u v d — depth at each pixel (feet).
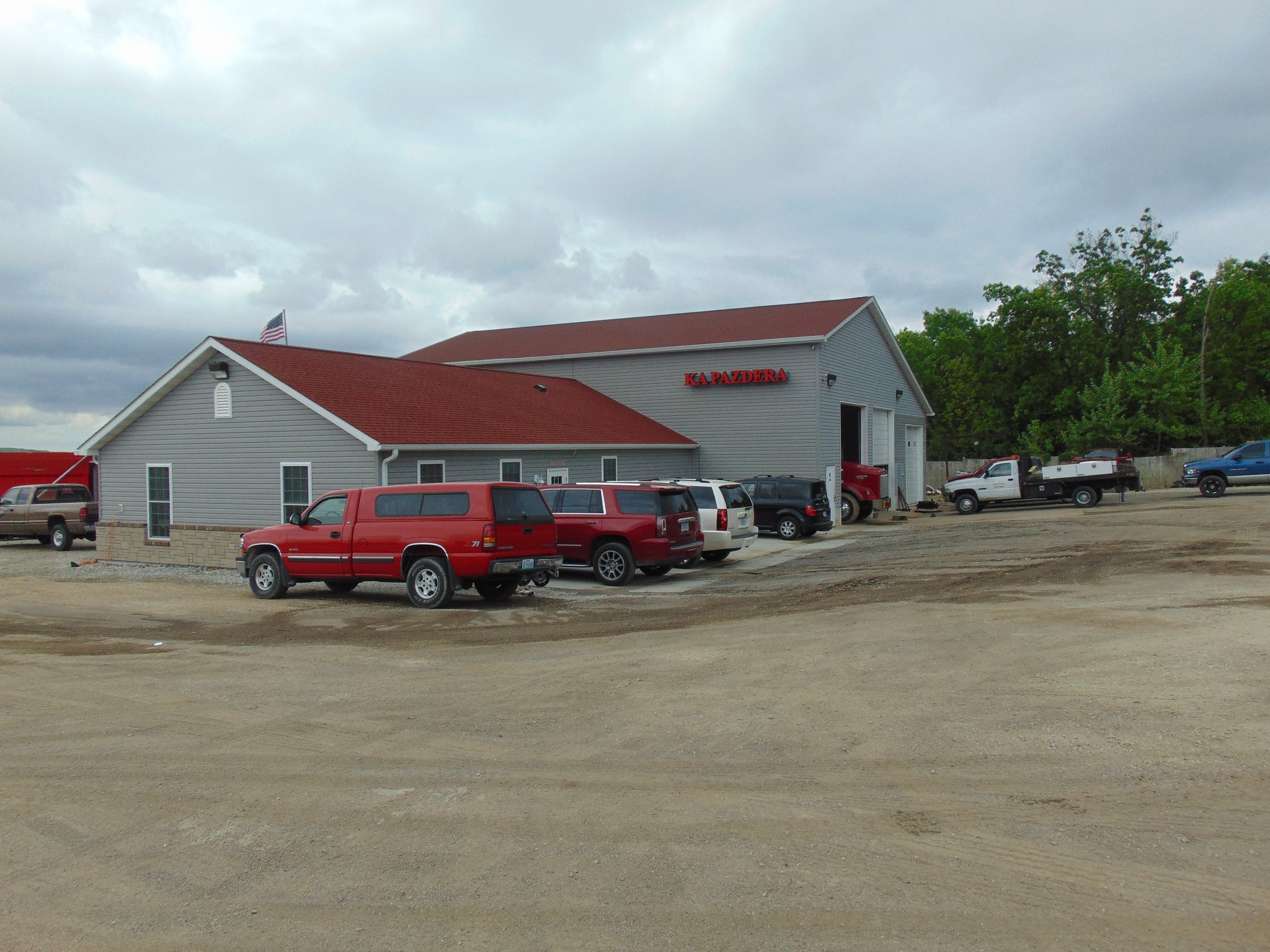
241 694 27.17
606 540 53.01
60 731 23.47
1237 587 39.40
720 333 103.76
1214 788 17.13
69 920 13.41
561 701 25.32
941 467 152.97
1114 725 20.98
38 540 100.12
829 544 76.43
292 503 63.16
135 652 34.27
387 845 15.84
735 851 15.21
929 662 27.96
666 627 37.35
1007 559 55.36
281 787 18.98
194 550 66.64
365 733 22.77
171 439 69.51
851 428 110.63
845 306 107.04
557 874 14.55
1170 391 152.46
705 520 61.36
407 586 44.68
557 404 89.92
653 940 12.39
